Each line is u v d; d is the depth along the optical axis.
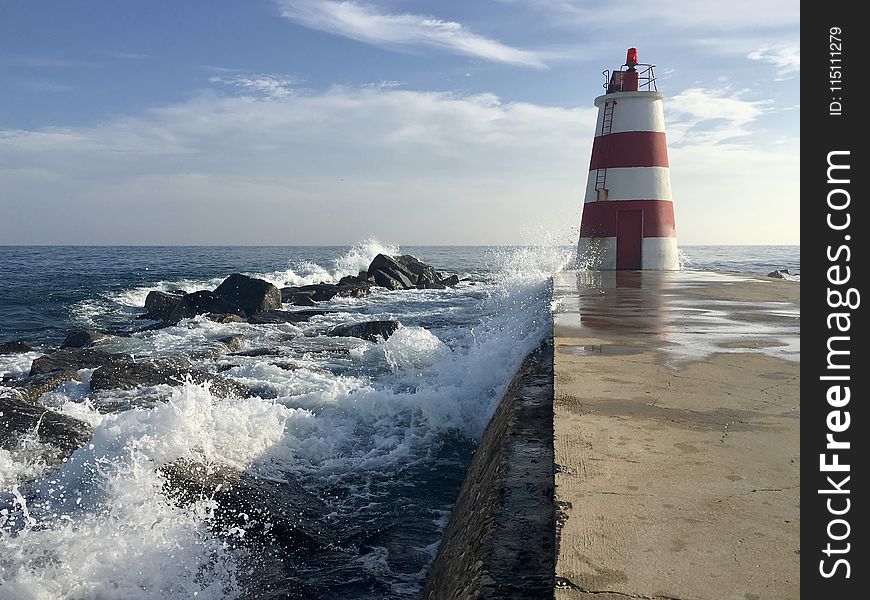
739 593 1.86
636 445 3.03
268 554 4.15
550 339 6.93
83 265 49.62
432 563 4.04
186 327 14.98
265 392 7.88
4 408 5.79
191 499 4.43
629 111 18.50
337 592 3.81
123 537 3.93
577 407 3.65
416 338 10.31
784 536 2.18
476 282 34.22
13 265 48.41
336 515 4.80
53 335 16.06
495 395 6.65
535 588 2.23
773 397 3.88
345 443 6.09
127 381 7.71
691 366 4.75
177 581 3.76
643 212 18.56
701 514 2.34
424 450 6.01
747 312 8.17
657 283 13.34
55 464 5.13
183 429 5.07
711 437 3.15
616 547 2.11
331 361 10.06
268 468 5.26
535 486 3.04
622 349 5.46
